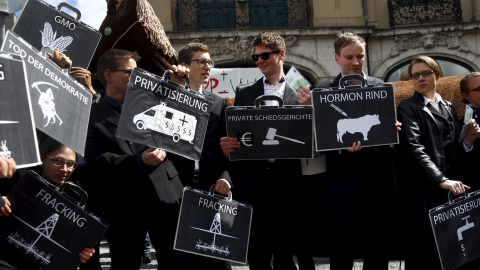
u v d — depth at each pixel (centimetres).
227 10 1642
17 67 280
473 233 416
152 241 389
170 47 489
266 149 390
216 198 387
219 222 385
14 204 318
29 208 320
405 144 430
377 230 408
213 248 380
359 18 1623
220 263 410
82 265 400
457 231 411
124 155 371
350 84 424
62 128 311
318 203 431
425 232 421
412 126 430
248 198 411
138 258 389
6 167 264
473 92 479
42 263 320
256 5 1652
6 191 335
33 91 296
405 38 1609
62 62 363
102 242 879
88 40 382
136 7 443
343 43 426
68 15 378
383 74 1611
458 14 1653
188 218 378
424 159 418
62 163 337
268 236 414
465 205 416
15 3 507
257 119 390
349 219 406
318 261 658
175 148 363
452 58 1602
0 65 275
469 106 458
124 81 388
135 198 381
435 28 1598
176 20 1619
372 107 399
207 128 414
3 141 268
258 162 416
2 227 316
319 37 1583
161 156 360
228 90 989
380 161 412
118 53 393
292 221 420
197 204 382
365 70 1603
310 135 391
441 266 415
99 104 385
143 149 387
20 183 320
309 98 419
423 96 445
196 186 410
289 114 391
